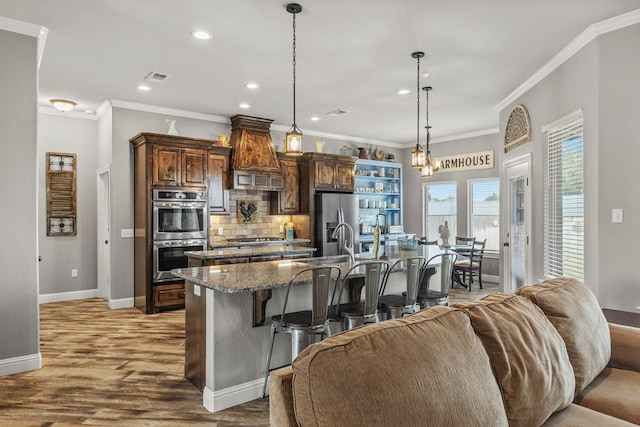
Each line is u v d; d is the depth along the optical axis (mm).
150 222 5410
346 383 1154
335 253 7113
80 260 6414
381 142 8938
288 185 7145
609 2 3094
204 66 4414
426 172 5043
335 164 7449
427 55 4133
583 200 3713
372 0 3068
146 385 3152
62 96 5504
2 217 3309
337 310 2941
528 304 1987
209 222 5926
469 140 8172
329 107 6113
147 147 5410
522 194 5312
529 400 1597
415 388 1215
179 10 3209
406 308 3262
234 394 2852
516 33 3633
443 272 3488
